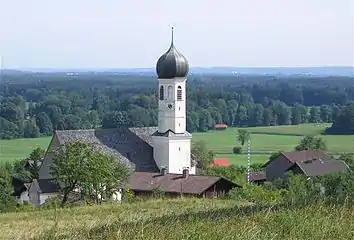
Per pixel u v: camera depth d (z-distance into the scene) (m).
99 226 33.06
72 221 45.66
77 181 98.19
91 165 98.56
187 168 139.62
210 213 34.41
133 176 127.00
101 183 99.19
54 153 106.75
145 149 151.50
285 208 32.09
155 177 125.62
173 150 150.50
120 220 35.97
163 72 151.25
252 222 28.48
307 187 114.62
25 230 40.28
